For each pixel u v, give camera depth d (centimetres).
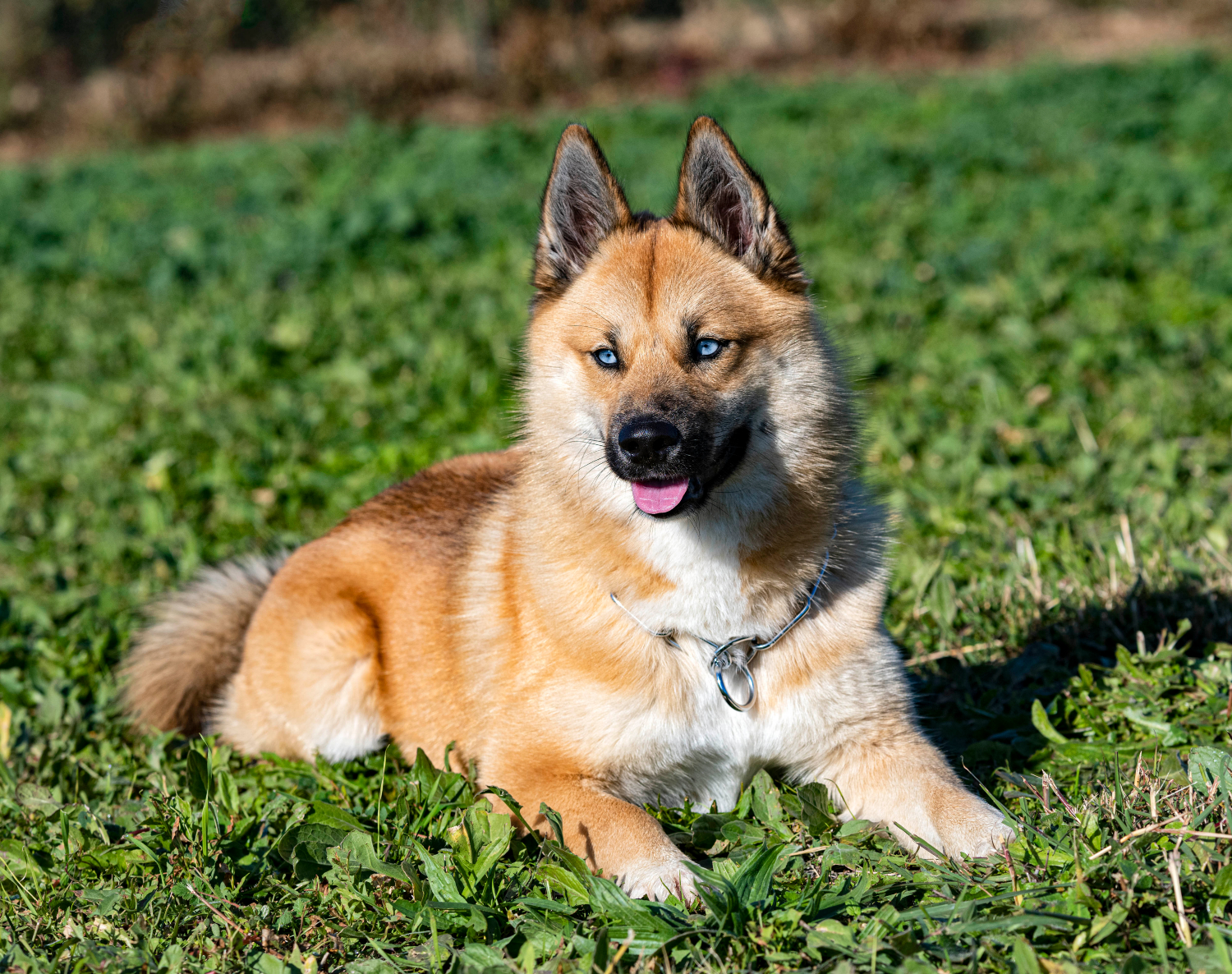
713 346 355
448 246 1200
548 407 377
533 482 384
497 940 292
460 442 682
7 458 729
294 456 701
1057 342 793
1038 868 293
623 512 354
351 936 297
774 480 358
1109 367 736
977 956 262
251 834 345
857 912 287
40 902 319
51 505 675
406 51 2866
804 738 357
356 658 427
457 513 443
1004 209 1249
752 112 2298
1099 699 394
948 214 1230
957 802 328
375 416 757
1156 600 445
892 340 831
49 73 2927
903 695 363
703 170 372
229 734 459
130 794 390
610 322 362
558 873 301
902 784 344
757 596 354
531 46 2806
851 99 2358
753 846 325
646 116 2273
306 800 373
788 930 278
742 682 356
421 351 861
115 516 640
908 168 1509
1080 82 2223
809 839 330
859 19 3098
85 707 455
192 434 747
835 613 361
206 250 1237
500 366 812
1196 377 716
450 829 340
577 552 362
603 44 2886
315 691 427
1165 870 280
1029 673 418
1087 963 257
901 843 336
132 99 2733
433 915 289
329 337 917
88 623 514
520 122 2308
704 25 3275
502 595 387
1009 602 464
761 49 3141
